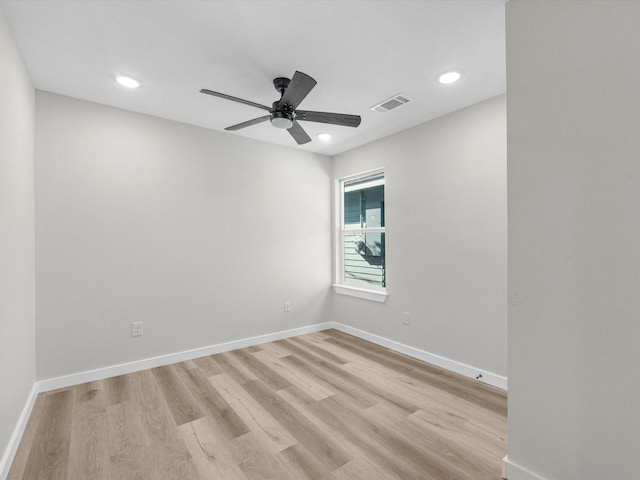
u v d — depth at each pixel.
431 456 1.65
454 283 2.76
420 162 3.05
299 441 1.77
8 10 1.55
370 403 2.19
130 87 2.35
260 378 2.60
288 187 3.78
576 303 1.31
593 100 1.25
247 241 3.44
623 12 1.18
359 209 4.06
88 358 2.54
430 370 2.77
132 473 1.53
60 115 2.44
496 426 1.92
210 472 1.54
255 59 2.00
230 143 3.32
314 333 3.94
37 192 2.34
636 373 1.16
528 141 1.45
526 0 1.45
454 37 1.79
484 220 2.55
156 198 2.87
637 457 1.16
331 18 1.64
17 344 1.80
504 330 2.43
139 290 2.78
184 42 1.83
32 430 1.87
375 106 2.67
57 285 2.42
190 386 2.45
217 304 3.22
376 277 3.82
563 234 1.34
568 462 1.33
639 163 1.15
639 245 1.15
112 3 1.52
